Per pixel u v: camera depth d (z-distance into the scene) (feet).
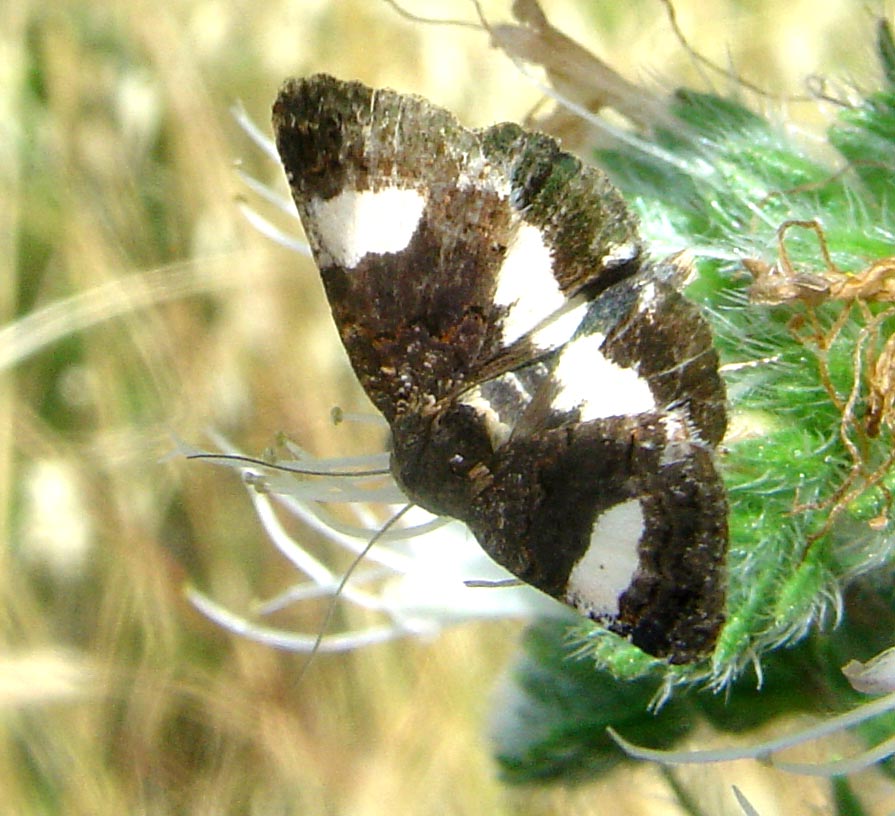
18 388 0.51
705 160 0.38
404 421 0.34
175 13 0.55
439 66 0.54
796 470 0.35
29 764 0.50
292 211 0.41
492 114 0.54
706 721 0.37
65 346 0.52
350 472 0.37
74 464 0.51
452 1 0.55
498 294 0.34
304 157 0.34
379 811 0.49
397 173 0.34
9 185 0.54
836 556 0.35
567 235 0.33
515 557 0.33
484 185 0.34
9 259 0.53
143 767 0.50
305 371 0.53
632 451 0.32
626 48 0.52
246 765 0.50
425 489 0.34
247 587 0.51
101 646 0.51
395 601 0.40
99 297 0.52
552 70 0.39
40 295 0.54
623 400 0.33
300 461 0.37
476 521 0.33
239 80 0.55
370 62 0.55
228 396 0.53
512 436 0.33
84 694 0.50
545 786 0.38
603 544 0.32
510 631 0.49
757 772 0.44
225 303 0.53
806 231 0.36
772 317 0.36
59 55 0.55
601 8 0.53
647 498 0.32
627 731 0.37
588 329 0.33
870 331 0.35
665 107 0.38
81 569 0.51
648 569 0.32
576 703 0.38
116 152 0.54
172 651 0.50
